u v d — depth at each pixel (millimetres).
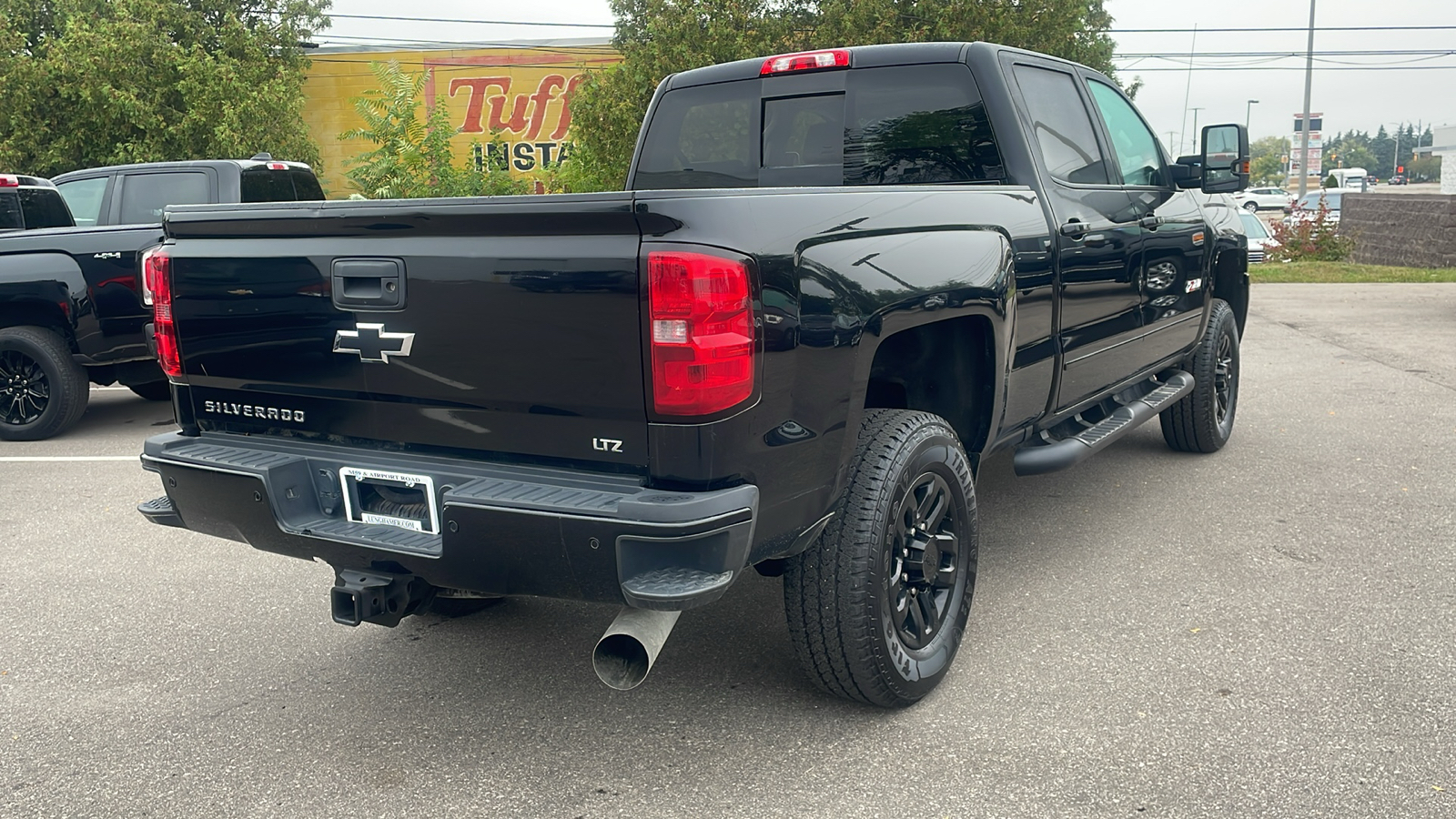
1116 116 4906
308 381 2865
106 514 5418
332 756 2947
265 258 2854
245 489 2848
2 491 5934
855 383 2734
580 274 2402
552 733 3037
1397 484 5215
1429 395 7430
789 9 23422
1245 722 2939
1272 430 6508
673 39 23062
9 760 2963
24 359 7352
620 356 2395
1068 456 3941
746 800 2656
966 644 3525
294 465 2873
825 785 2707
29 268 6934
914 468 2971
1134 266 4520
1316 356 9430
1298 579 4000
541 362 2488
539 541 2447
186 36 26609
